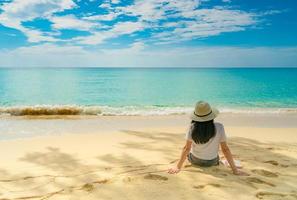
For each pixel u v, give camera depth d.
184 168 5.09
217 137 4.95
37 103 27.41
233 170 4.84
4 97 32.12
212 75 97.62
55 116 14.02
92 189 4.16
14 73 98.38
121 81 64.31
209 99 30.38
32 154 6.18
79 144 7.20
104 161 5.64
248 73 113.12
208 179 4.57
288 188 4.30
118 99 31.28
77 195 3.96
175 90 42.31
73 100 30.34
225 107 22.47
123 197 3.89
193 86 50.44
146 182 4.43
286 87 47.72
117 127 10.80
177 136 8.45
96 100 30.33
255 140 7.96
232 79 73.75
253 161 5.69
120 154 6.19
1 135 9.12
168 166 5.29
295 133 9.16
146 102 27.77
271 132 9.30
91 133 8.97
